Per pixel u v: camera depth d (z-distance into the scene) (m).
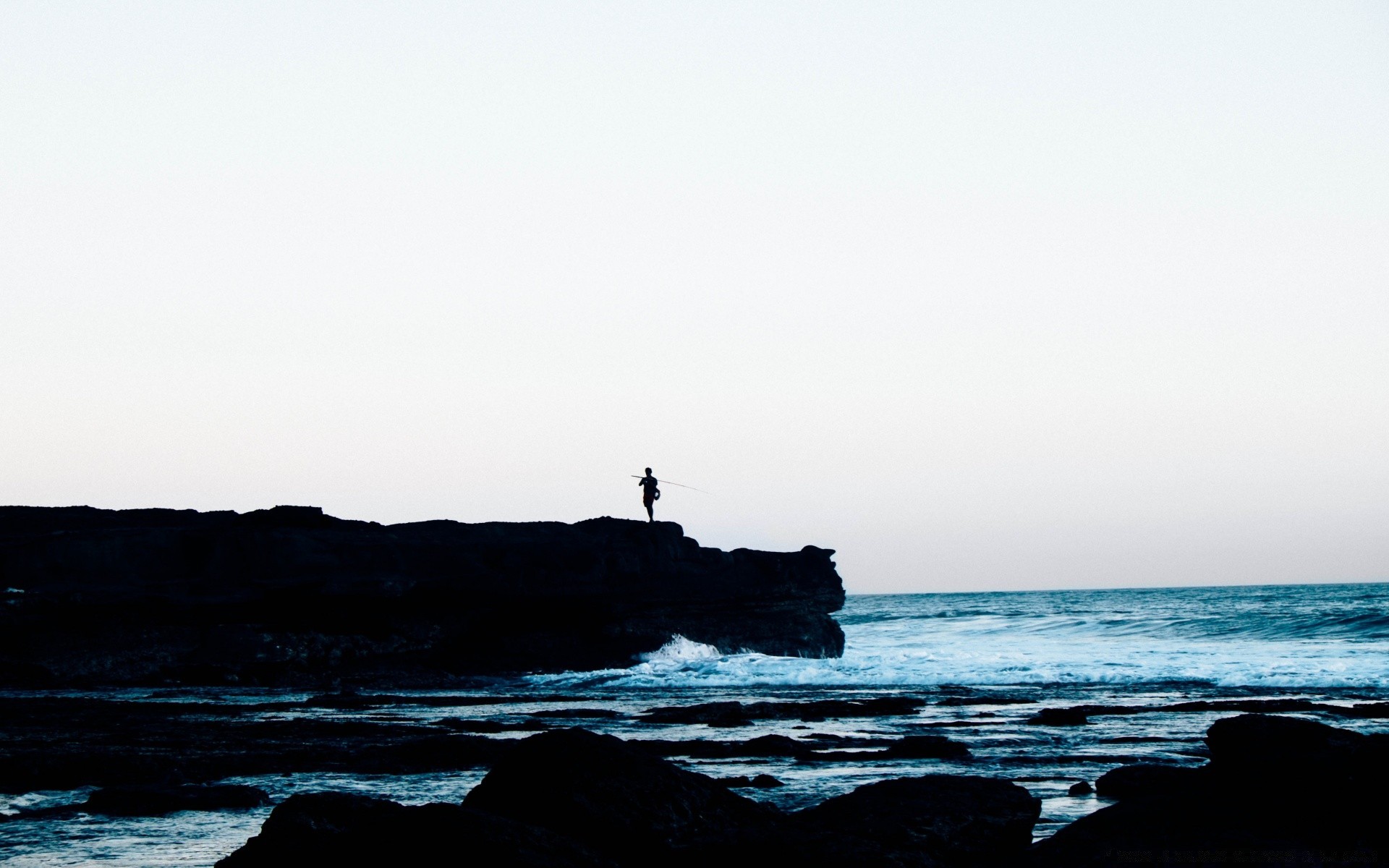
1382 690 36.12
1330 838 10.37
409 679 43.75
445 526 54.41
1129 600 178.62
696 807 12.65
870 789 13.64
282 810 12.27
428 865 10.30
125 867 14.10
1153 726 27.94
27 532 50.06
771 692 39.31
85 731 26.47
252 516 50.91
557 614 49.44
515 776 12.56
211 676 42.56
